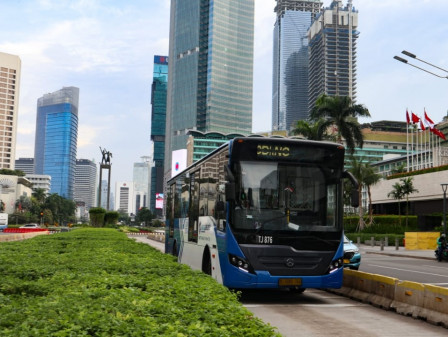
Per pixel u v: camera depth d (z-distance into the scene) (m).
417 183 68.38
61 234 30.36
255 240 10.98
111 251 14.43
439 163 76.19
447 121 137.12
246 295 12.91
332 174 11.66
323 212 11.42
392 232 60.03
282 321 9.16
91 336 4.23
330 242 11.30
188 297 6.09
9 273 8.81
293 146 11.58
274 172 11.39
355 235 57.88
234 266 10.88
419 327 8.76
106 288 7.08
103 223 78.00
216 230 12.19
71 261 11.11
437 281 17.33
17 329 4.23
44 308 5.11
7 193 188.50
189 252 15.99
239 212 11.09
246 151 11.37
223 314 5.16
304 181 11.48
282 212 11.20
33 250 15.37
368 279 11.80
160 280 7.71
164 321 4.79
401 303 10.25
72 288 6.79
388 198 76.88
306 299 12.31
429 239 44.66
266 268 10.90
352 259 19.61
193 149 199.50
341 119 51.41
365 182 63.03
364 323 9.05
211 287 7.09
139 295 6.22
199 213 14.63
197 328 4.47
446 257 30.20
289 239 11.09
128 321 4.71
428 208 66.56
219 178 12.25
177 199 19.62
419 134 153.25
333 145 11.77
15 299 6.19
